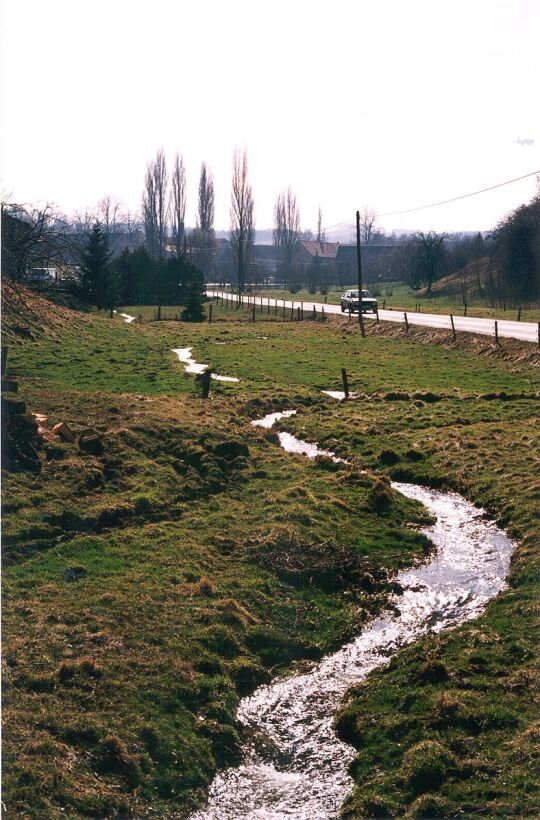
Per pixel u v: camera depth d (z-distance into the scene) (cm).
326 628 1605
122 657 1355
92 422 2691
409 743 1188
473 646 1447
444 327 6272
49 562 1694
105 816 1019
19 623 1415
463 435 2925
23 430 2273
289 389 3978
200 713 1274
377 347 5791
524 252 9912
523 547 1933
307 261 18750
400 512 2206
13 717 1134
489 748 1140
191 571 1719
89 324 6219
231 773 1173
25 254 6344
